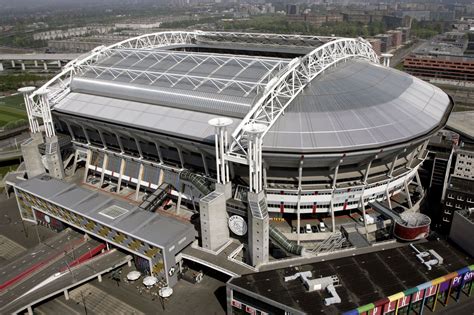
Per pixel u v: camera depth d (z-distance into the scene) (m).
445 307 68.19
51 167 105.81
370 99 88.12
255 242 73.62
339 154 75.31
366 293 62.00
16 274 76.12
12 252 87.19
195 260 75.00
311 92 88.00
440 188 102.94
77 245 84.25
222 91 90.31
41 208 93.19
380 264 68.62
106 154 106.38
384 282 64.31
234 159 75.00
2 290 72.75
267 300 61.09
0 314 67.31
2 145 147.88
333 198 83.00
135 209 84.25
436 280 64.44
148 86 99.62
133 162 102.00
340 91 88.81
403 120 85.12
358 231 82.56
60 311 70.75
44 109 102.81
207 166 90.50
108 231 80.00
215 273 78.69
